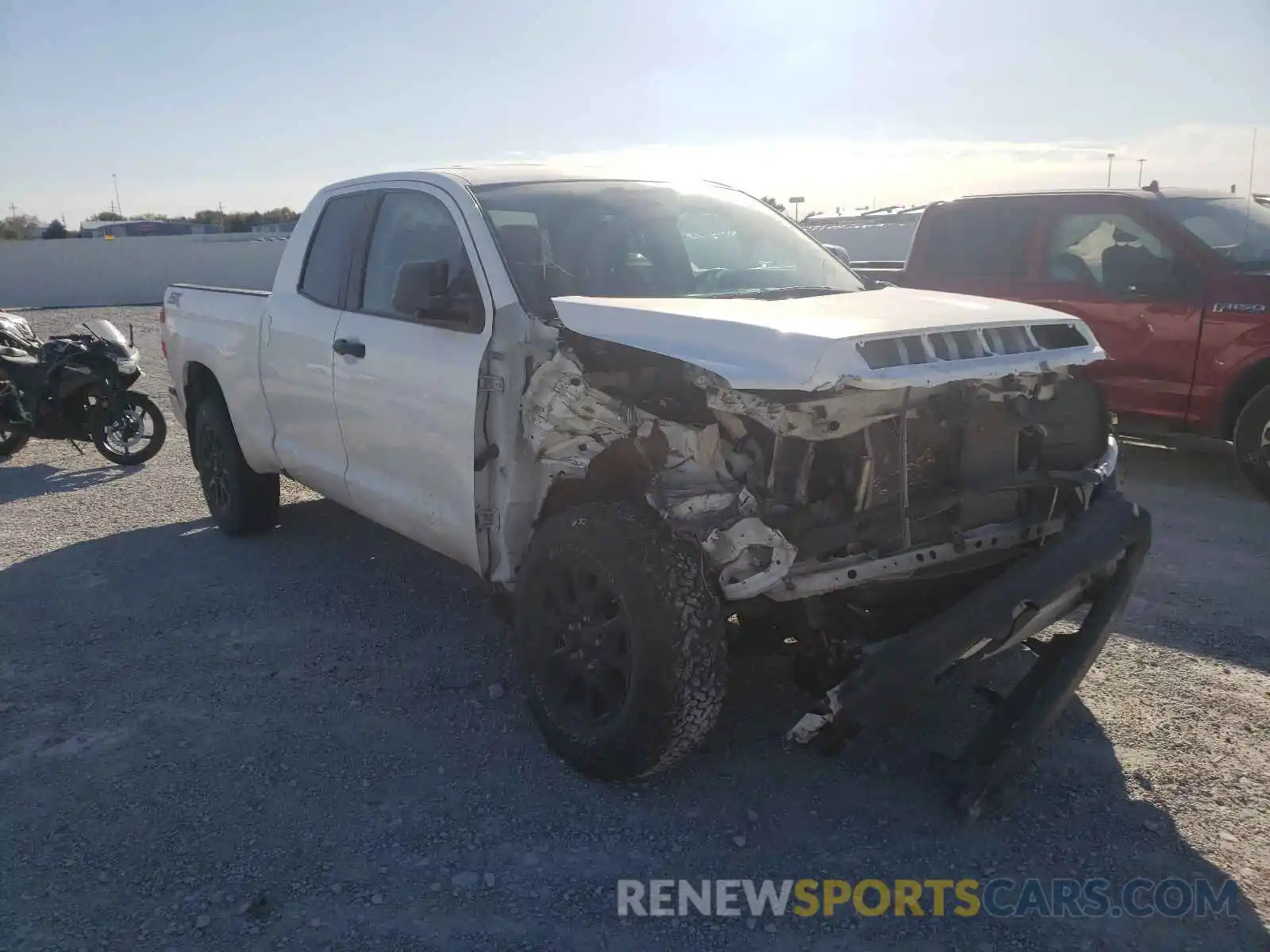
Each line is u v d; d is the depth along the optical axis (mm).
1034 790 3559
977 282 8508
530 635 3805
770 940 2895
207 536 6707
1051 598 3332
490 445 4004
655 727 3346
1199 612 5031
